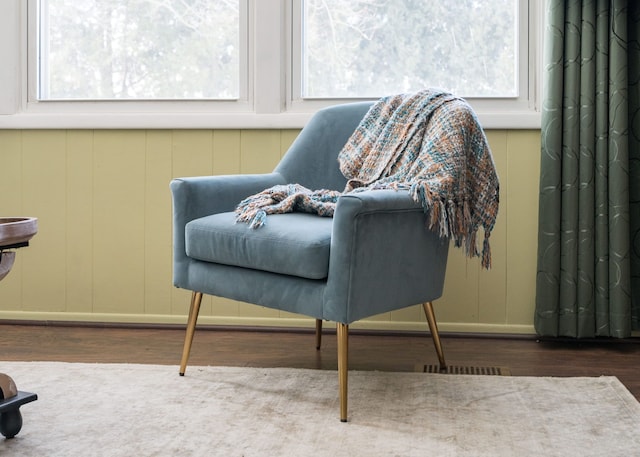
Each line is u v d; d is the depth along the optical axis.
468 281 2.87
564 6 2.66
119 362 2.42
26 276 3.07
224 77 3.04
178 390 2.07
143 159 3.00
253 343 2.73
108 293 3.03
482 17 2.93
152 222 3.00
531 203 2.83
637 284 2.72
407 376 2.24
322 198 2.28
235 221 2.13
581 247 2.66
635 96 2.67
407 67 2.97
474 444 1.66
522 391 2.06
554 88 2.64
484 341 2.79
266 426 1.78
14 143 3.05
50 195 3.04
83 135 3.02
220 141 2.96
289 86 2.98
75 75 3.10
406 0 2.96
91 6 3.09
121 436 1.70
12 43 3.05
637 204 2.70
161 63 3.07
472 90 2.95
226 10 3.03
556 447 1.64
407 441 1.68
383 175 2.33
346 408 1.83
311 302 1.95
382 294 1.99
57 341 2.74
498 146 2.83
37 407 1.90
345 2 2.99
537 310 2.71
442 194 2.08
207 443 1.66
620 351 2.61
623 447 1.64
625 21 2.62
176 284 2.28
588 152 2.64
